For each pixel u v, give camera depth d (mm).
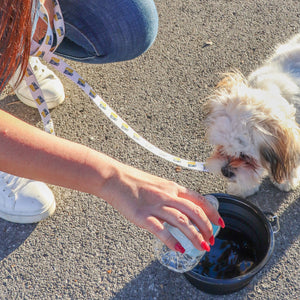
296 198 1317
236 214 1214
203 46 1657
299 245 1240
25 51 836
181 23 1733
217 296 1188
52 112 1529
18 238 1305
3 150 818
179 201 852
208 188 1353
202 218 850
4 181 1315
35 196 1297
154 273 1227
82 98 1556
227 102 1180
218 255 1234
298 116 1213
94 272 1243
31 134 836
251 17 1725
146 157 1414
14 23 794
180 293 1199
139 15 1268
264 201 1321
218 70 1589
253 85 1255
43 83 1495
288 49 1329
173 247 846
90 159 854
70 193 1365
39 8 971
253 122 1143
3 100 1561
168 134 1457
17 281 1245
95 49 1277
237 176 1210
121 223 1305
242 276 1062
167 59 1636
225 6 1768
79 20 1231
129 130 1164
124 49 1311
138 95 1553
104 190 857
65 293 1222
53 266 1259
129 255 1257
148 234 1282
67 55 1310
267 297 1180
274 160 1170
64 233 1304
